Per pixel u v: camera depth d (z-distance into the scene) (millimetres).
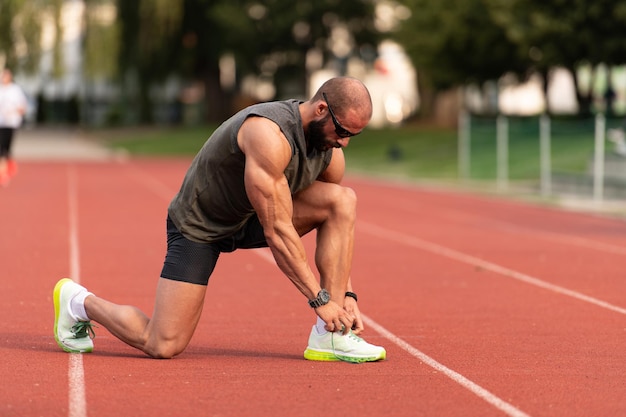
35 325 10133
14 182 33156
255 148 7656
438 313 11125
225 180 7906
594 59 40750
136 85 66500
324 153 8031
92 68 56438
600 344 9398
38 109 85750
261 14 61375
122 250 16625
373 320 10664
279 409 6816
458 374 8000
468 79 46094
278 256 7922
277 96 65750
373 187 33594
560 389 7527
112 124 79938
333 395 7227
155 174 39406
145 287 12812
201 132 64625
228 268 14516
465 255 16516
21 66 53500
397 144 48688
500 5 40312
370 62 65375
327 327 8180
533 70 47625
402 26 46375
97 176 37688
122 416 6590
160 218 22297
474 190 31781
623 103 70688
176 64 65625
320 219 8273
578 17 39156
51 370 7902
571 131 41094
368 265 15234
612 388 7598
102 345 9008
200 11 63812
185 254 8188
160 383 7500
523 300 12078
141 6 59625
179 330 8281
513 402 7109
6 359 8320
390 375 7922
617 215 23984
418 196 29828
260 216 7785
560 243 18406
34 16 52750
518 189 31672
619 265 15445
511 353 8922
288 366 8203
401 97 73812
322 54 62938
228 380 7641
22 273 13906
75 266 14703
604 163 30000
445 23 43281
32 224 20516
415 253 16766
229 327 10133
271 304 11555
